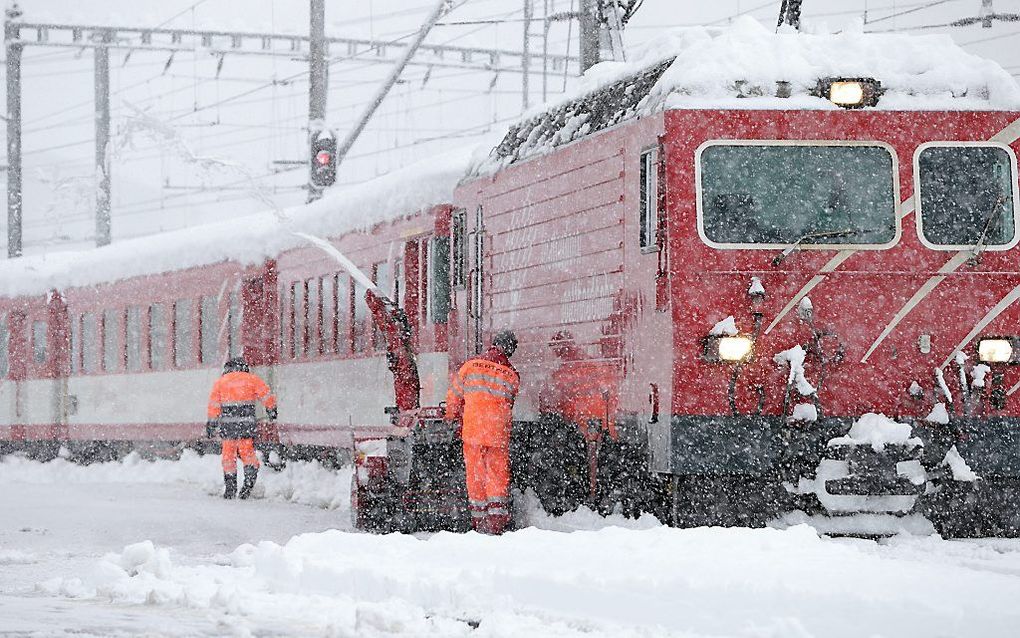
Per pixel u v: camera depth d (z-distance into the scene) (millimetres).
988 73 28203
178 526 36406
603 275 29609
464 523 33250
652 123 27750
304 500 46625
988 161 27875
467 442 31281
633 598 17688
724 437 26984
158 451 65875
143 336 64500
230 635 17453
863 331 27422
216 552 30891
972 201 27797
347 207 47344
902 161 27641
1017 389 27703
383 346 43781
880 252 27484
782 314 27250
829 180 27500
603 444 29891
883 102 27719
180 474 60438
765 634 16062
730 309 27234
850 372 27391
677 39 29078
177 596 20812
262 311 55156
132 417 65312
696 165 27281
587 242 30297
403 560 22297
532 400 32906
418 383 38688
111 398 67125
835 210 27484
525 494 33094
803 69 27750
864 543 25969
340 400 47562
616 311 29062
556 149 31781
